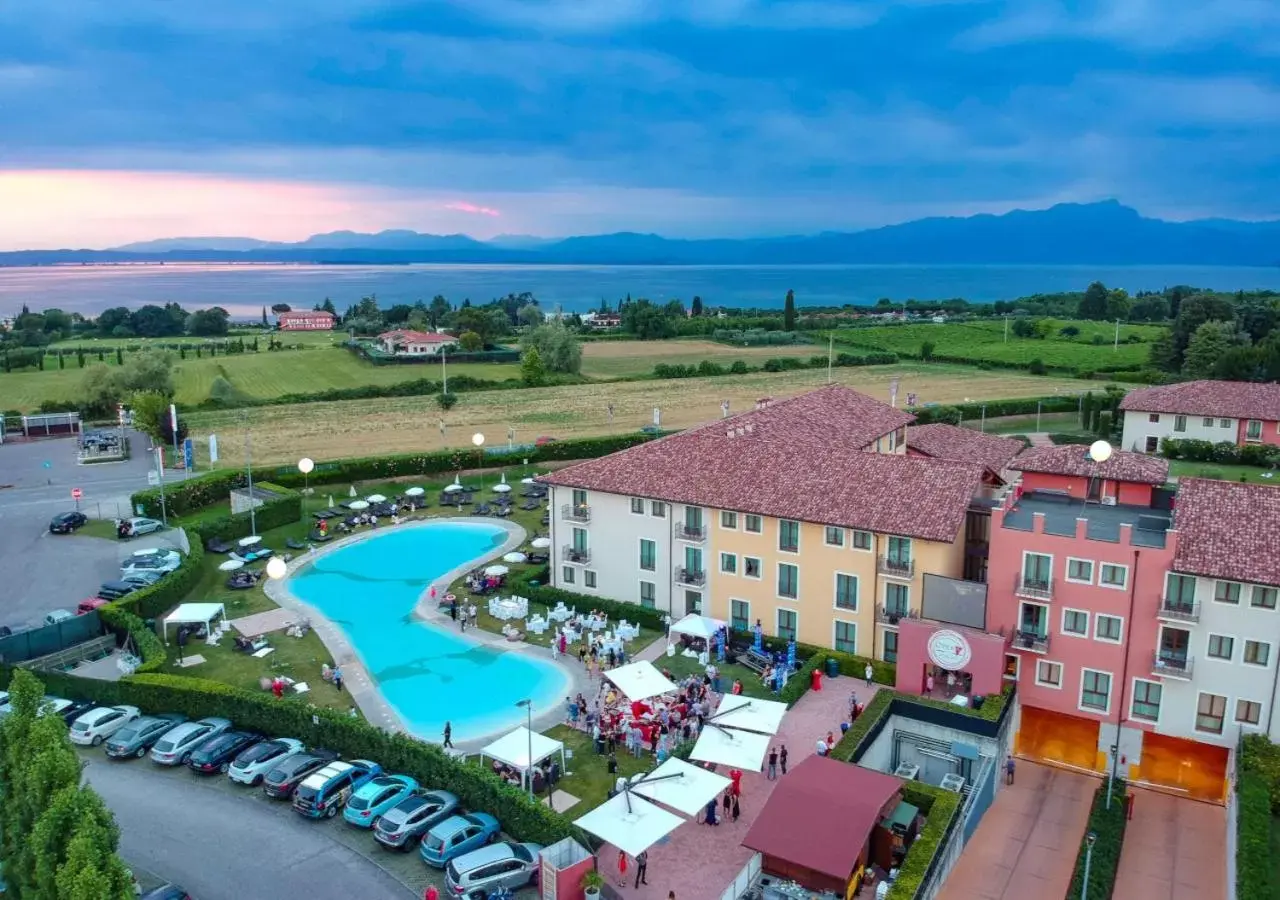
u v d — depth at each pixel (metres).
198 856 39.97
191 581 70.88
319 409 152.00
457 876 36.78
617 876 38.94
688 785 41.16
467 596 71.81
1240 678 48.44
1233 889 37.91
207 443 125.25
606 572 69.12
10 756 33.78
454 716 53.16
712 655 60.38
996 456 83.12
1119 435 128.38
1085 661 52.44
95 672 56.97
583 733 51.03
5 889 32.34
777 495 61.69
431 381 175.12
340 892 37.72
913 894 36.28
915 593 56.78
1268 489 52.16
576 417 144.75
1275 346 150.00
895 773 49.75
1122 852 45.00
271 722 49.62
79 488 99.06
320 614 68.38
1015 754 55.06
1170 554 49.41
